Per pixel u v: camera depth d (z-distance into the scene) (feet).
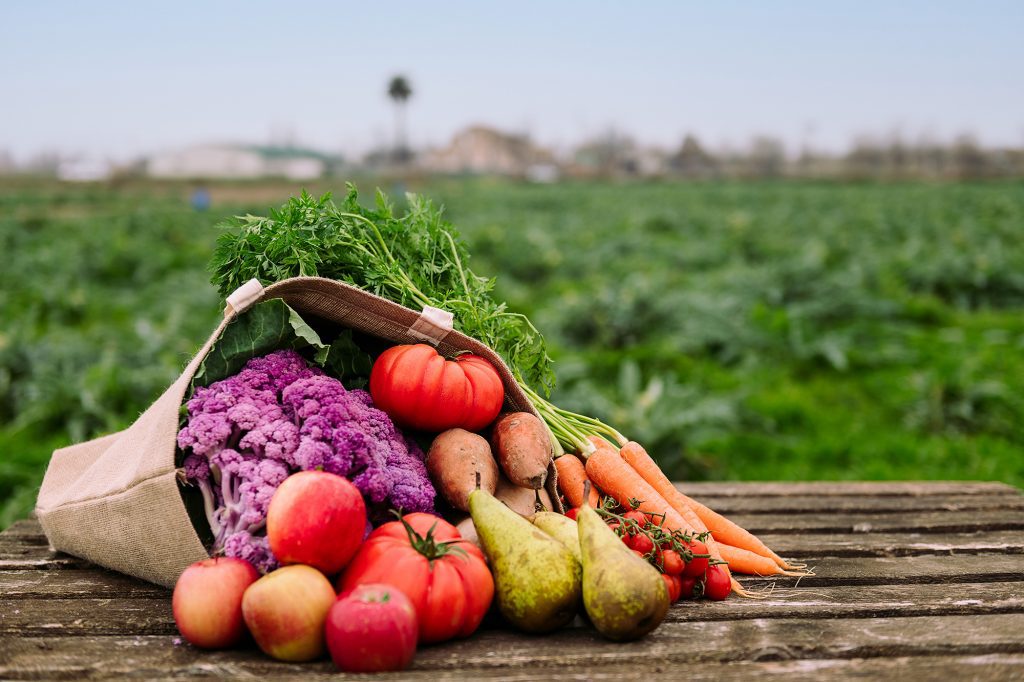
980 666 6.08
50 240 59.16
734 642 6.40
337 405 7.16
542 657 6.12
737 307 29.37
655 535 7.38
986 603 7.33
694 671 5.96
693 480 18.01
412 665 5.98
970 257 40.40
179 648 6.41
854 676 5.89
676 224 69.36
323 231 8.82
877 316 31.96
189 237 63.77
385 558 6.35
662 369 25.44
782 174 256.32
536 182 242.78
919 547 9.12
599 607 6.26
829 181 212.23
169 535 7.14
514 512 7.11
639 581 6.22
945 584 7.98
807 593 7.68
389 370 7.86
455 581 6.31
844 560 8.75
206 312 31.55
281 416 7.20
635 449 9.03
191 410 7.20
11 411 21.93
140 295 38.45
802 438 20.58
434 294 9.68
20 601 7.51
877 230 62.28
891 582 8.11
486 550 6.78
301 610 5.94
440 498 8.07
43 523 8.68
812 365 26.30
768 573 8.25
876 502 11.30
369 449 7.11
